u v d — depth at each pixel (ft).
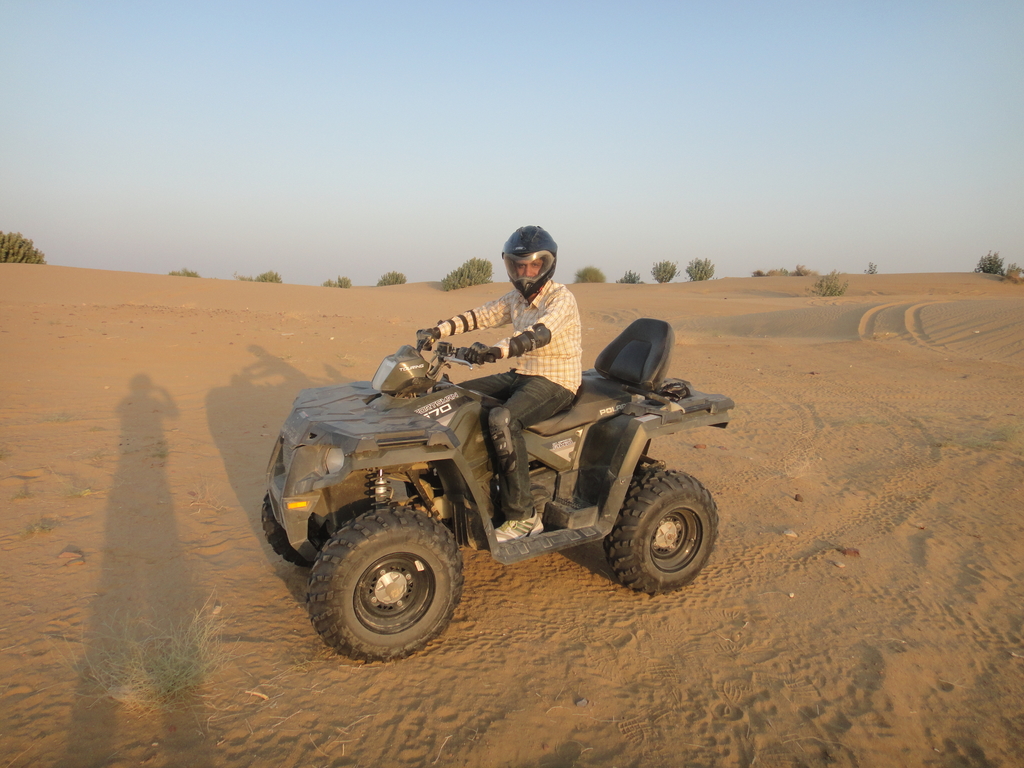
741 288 155.94
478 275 161.17
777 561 15.29
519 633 12.12
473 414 12.17
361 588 10.64
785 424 28.53
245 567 14.02
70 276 90.99
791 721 9.96
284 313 72.23
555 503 13.32
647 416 13.39
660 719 9.90
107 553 14.30
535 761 8.93
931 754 9.39
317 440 10.87
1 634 11.18
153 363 37.14
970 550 15.92
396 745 9.07
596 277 208.64
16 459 19.93
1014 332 55.77
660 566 13.66
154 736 9.00
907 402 33.45
